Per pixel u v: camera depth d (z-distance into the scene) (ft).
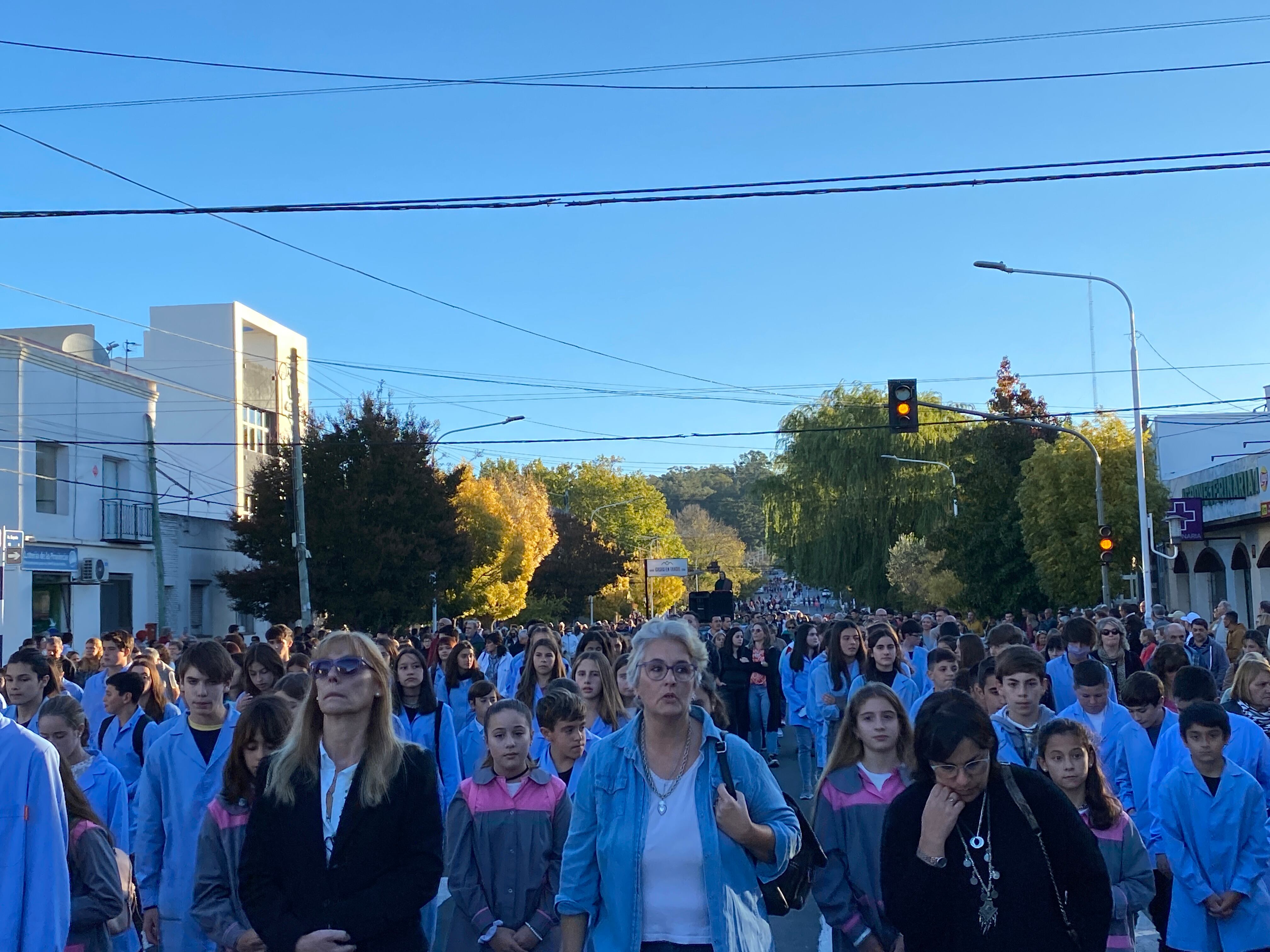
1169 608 135.74
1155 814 20.97
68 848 16.01
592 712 27.45
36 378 98.22
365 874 13.92
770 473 168.35
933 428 155.63
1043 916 12.83
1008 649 21.43
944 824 13.11
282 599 116.57
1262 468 98.58
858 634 36.91
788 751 64.13
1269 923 19.19
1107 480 113.91
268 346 168.45
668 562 240.53
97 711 35.47
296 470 99.91
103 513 106.93
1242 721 22.22
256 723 16.53
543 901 19.03
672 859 13.24
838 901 17.95
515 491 172.55
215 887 16.06
